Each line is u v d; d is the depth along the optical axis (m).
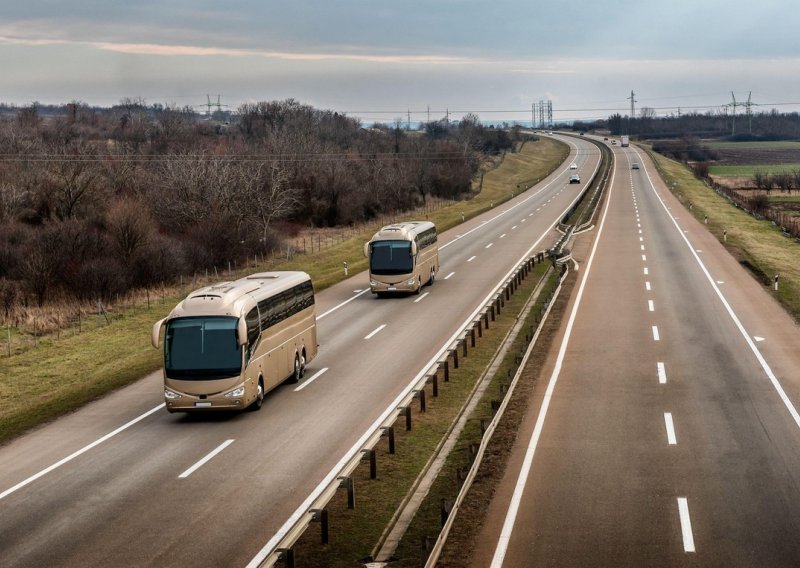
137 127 144.50
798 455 20.89
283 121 168.62
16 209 75.12
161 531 17.17
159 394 30.19
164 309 54.81
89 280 57.47
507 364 32.25
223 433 24.50
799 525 16.52
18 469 21.95
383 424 22.27
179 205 79.62
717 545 15.66
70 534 17.16
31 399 32.56
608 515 17.31
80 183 80.25
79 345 44.69
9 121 142.25
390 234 49.66
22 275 58.66
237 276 68.88
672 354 32.91
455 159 150.25
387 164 134.00
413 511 18.14
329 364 33.50
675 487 18.83
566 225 79.75
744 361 31.59
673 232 77.19
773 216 92.25
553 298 44.72
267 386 27.80
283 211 92.81
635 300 45.22
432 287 53.06
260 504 18.59
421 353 34.56
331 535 16.89
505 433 23.48
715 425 23.66
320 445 22.92
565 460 21.00
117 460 22.28
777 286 48.59
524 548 15.88
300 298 31.88
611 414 25.05
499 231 84.38
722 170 180.75
